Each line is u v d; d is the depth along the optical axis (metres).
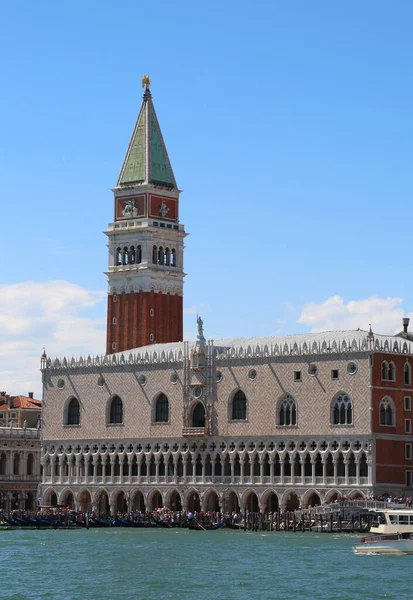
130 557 172.12
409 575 150.88
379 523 198.00
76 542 198.00
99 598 133.75
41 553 178.88
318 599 132.62
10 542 198.88
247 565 161.62
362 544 176.25
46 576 151.38
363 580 146.50
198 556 172.88
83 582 145.88
